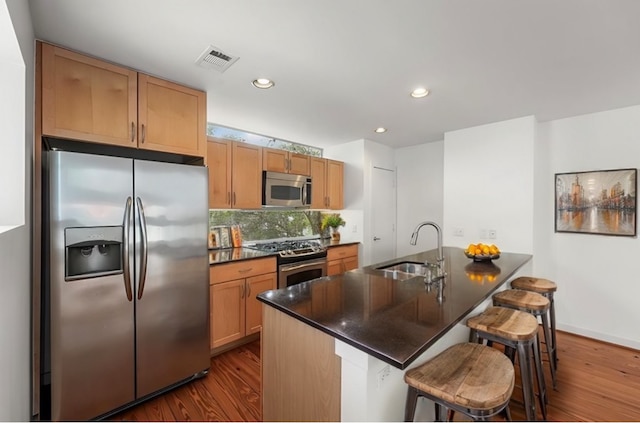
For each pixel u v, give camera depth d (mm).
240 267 2682
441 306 1368
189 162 2404
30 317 1528
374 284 1771
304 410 1291
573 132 2998
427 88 2314
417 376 1060
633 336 2699
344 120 3119
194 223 2092
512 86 2277
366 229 4078
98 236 1670
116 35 1601
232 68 1982
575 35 1609
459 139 3449
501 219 3133
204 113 2324
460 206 3420
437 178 4145
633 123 2693
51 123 1643
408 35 1618
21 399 1275
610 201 2801
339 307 1357
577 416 1812
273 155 3373
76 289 1612
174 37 1627
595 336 2881
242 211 3564
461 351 1248
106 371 1726
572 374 2281
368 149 4098
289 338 1381
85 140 1765
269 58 1858
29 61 1384
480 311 1975
